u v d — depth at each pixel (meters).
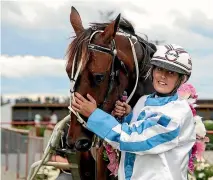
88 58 3.31
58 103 22.98
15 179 9.99
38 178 5.81
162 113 3.13
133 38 3.78
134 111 3.46
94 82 3.31
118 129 3.19
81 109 3.26
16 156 10.60
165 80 3.28
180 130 3.15
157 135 3.08
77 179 3.99
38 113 23.42
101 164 3.77
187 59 3.28
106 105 3.41
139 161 3.19
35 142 8.65
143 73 3.78
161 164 3.13
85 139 3.36
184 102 3.20
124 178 3.26
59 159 5.14
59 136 3.98
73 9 3.71
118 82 3.51
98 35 3.42
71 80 3.33
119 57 3.53
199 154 3.50
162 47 3.32
